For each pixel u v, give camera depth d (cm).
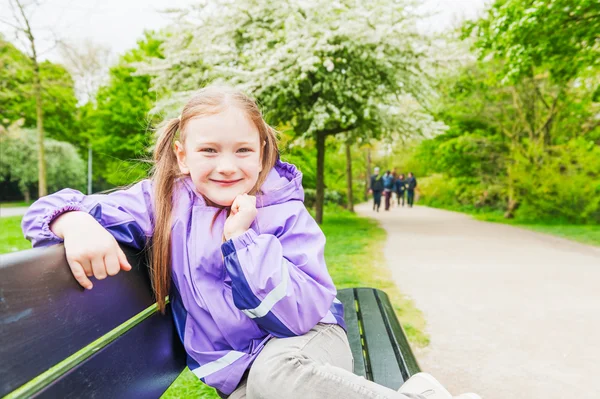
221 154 143
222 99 147
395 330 235
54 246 107
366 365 190
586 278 604
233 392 140
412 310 447
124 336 128
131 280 134
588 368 314
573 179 1474
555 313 442
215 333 142
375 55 1126
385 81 1242
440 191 2912
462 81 1856
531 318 425
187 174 154
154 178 151
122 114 2431
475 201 2402
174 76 1291
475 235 1152
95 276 109
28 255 95
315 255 146
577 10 920
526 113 1758
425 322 411
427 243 966
